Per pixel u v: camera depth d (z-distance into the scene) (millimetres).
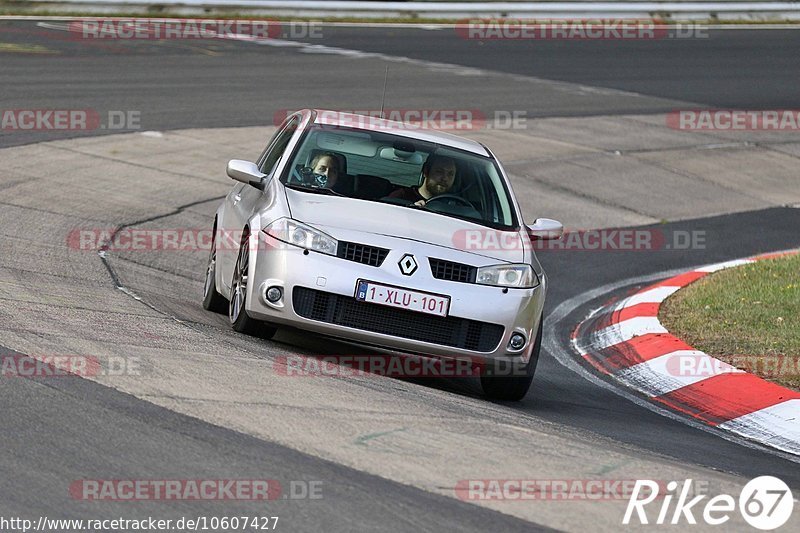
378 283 25078
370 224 26188
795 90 94188
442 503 16609
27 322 24500
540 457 19703
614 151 69562
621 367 32500
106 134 56344
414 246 25672
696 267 48156
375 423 20391
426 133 30875
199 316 29969
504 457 19359
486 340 25688
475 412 23016
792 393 28188
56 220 40750
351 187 27781
